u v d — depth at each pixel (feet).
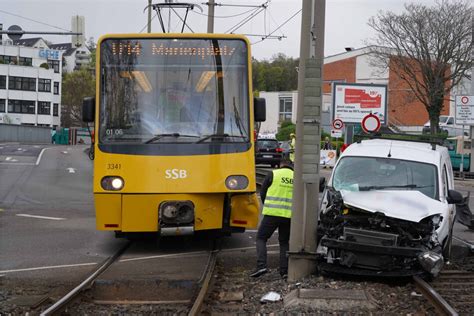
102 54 36.22
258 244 31.04
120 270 32.07
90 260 35.29
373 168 32.91
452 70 150.92
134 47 36.35
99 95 35.86
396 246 27.68
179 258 35.63
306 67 28.71
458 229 50.67
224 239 42.60
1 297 26.50
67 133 248.73
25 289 28.19
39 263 34.35
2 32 90.84
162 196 34.81
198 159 35.17
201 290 26.50
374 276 28.68
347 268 28.84
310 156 28.71
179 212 34.68
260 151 127.44
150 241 41.70
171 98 35.99
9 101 303.07
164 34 36.40
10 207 59.47
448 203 31.73
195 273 31.32
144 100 35.94
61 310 23.88
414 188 31.63
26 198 66.85
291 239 29.35
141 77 36.11
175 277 30.17
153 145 35.22
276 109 264.31
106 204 34.96
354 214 29.12
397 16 147.33
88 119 35.53
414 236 28.37
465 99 109.09
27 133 249.75
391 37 148.77
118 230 35.32
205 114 35.94
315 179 28.81
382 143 35.94
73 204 62.49
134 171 34.83
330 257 29.40
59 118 321.93
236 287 28.68
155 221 35.27
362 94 121.19
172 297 27.17
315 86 28.66
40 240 41.86
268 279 30.25
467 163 122.83
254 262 34.83
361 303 24.90
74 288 26.94
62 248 38.93
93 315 24.02
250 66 36.50
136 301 26.45
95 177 35.04
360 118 121.08
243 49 36.60
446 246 33.01
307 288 27.17
